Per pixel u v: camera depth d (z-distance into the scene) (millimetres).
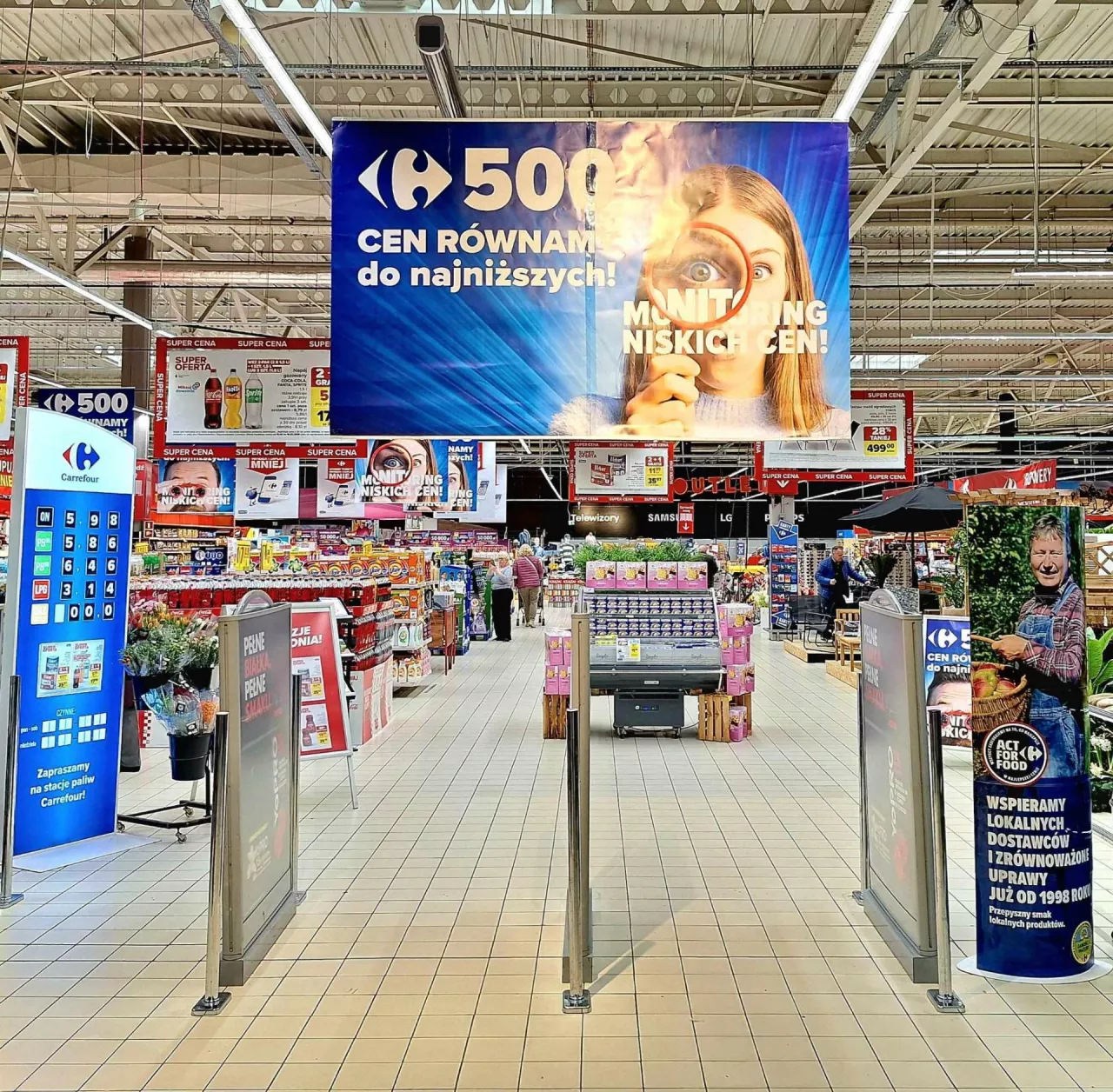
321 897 4012
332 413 3461
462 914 3820
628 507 34656
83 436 4812
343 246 3504
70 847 4770
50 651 4691
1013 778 3266
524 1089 2549
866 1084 2574
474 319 3488
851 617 13039
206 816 5215
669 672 7355
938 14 6809
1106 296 14422
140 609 5914
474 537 24406
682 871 4332
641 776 6254
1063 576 3277
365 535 17250
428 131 3516
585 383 3473
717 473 40688
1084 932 3279
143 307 12922
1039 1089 2551
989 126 8969
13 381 8859
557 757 6836
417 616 10375
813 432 3449
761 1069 2652
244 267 11922
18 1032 2887
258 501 12766
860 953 3432
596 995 3100
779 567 17344
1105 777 5348
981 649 3318
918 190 10836
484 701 9648
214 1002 3027
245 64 6480
